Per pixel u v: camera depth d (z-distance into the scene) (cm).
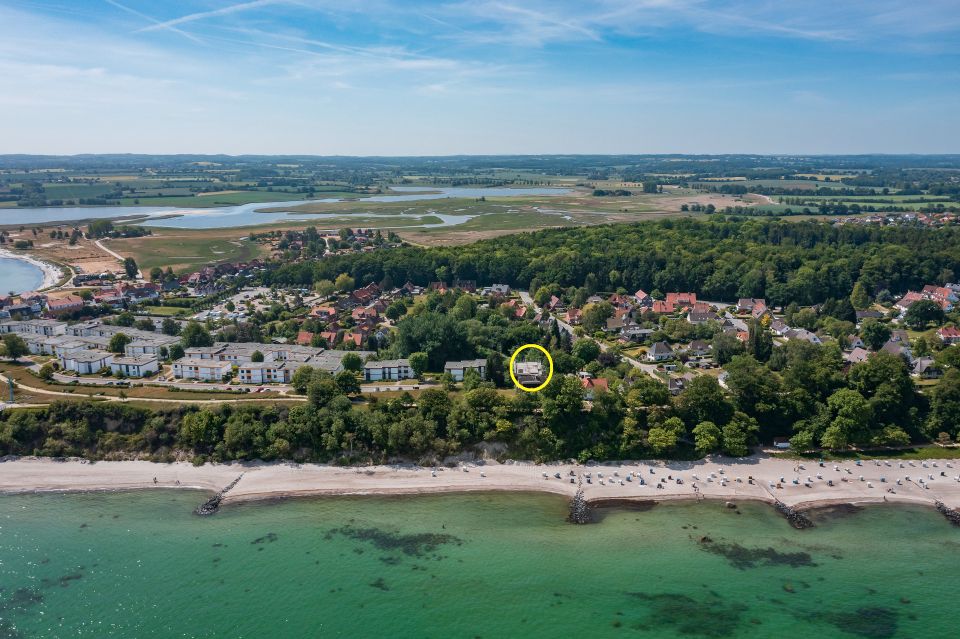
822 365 18512
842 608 11156
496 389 19050
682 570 12112
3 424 16425
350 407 16688
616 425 16425
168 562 12169
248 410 16788
